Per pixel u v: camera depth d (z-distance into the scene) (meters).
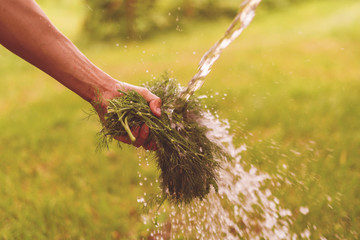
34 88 6.39
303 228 2.30
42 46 1.40
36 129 4.17
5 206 2.65
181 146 1.67
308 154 3.09
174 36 10.23
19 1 1.34
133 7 10.50
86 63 1.53
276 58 6.24
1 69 7.80
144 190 2.87
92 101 1.57
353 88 4.59
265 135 3.47
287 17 10.99
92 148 3.59
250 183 2.35
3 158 3.46
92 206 2.72
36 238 2.38
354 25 7.99
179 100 1.69
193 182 1.70
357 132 3.45
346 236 2.24
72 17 14.54
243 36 8.79
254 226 2.26
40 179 3.09
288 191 2.58
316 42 7.16
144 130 1.59
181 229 2.31
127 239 2.39
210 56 1.52
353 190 2.58
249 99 4.33
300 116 3.85
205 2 11.66
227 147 2.06
